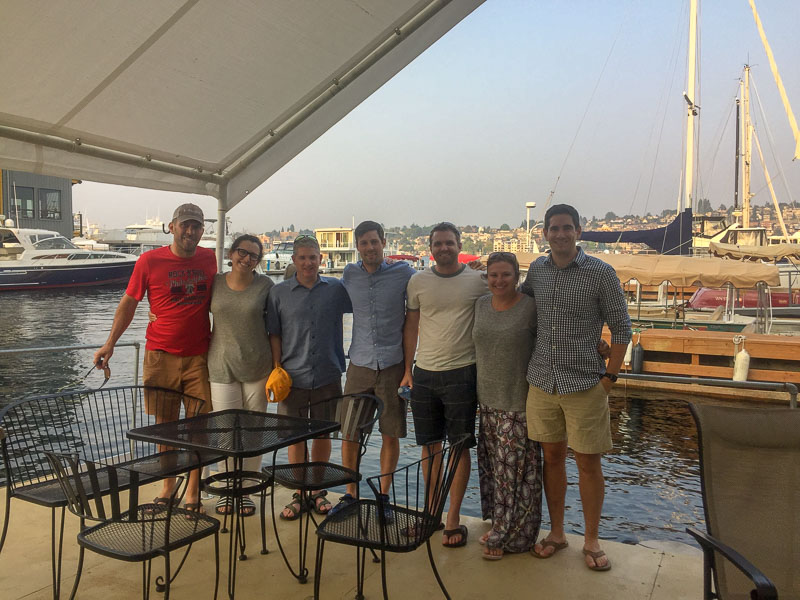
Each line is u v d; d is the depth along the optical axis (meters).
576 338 2.98
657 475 8.99
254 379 3.71
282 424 2.96
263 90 3.95
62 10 2.83
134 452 3.84
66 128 3.66
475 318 3.25
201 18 3.19
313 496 3.84
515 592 2.88
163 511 2.98
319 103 4.27
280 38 3.55
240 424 2.96
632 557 3.22
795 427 2.33
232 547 2.97
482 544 3.33
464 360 3.32
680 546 3.44
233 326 3.65
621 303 2.97
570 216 2.93
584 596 2.84
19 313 30.69
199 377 3.75
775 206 31.20
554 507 3.28
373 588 2.93
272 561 3.22
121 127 3.80
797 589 2.12
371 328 3.62
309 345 3.70
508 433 3.21
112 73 3.33
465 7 3.85
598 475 3.09
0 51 2.94
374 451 9.48
